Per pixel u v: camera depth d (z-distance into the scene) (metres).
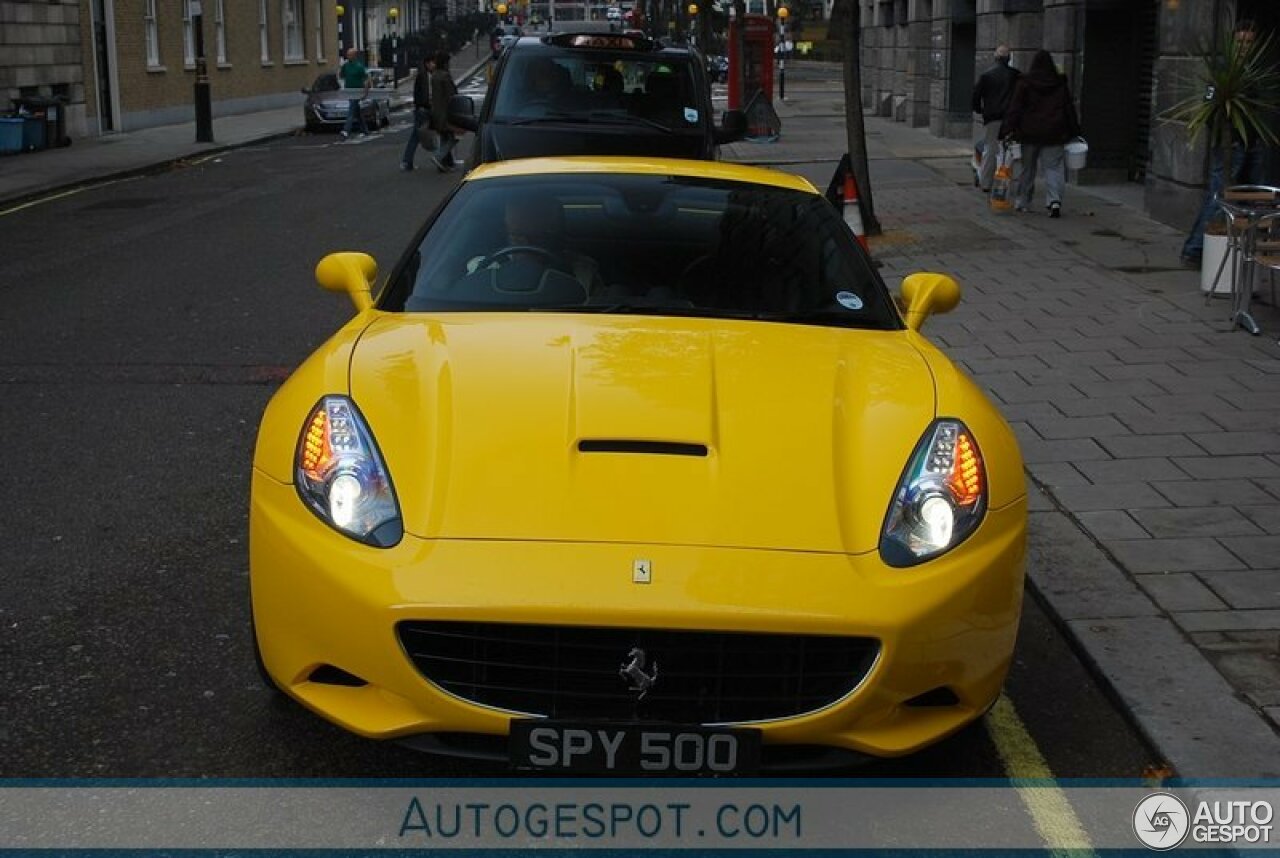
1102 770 3.99
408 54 69.00
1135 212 15.89
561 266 4.76
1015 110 15.52
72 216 17.25
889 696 3.41
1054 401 7.84
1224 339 9.35
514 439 3.67
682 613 3.28
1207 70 12.51
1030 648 4.85
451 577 3.35
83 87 30.03
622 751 3.35
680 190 5.21
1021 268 12.31
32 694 4.25
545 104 11.61
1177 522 5.91
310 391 3.94
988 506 3.69
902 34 34.59
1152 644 4.71
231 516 5.98
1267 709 4.23
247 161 25.88
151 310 10.63
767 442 3.71
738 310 4.62
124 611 4.92
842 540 3.48
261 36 42.84
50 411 7.66
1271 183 13.33
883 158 23.41
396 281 4.80
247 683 4.36
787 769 3.43
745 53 27.92
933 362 4.30
